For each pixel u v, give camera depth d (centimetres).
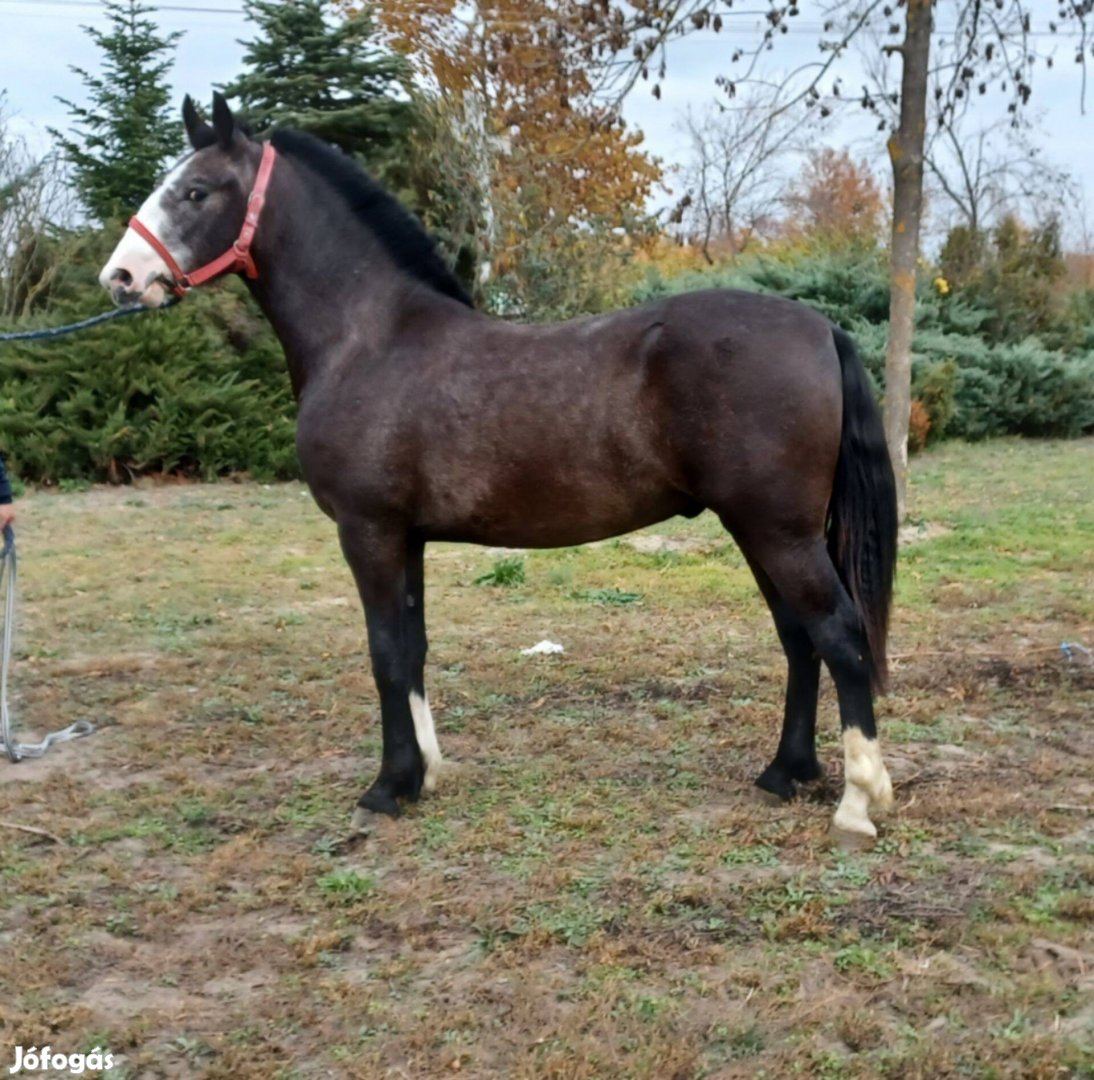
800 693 375
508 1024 257
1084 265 2791
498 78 933
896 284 876
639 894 314
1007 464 1416
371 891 323
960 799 370
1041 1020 252
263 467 1320
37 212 1509
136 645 611
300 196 371
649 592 716
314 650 595
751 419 317
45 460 1249
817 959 279
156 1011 267
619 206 1515
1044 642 574
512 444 338
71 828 375
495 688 520
